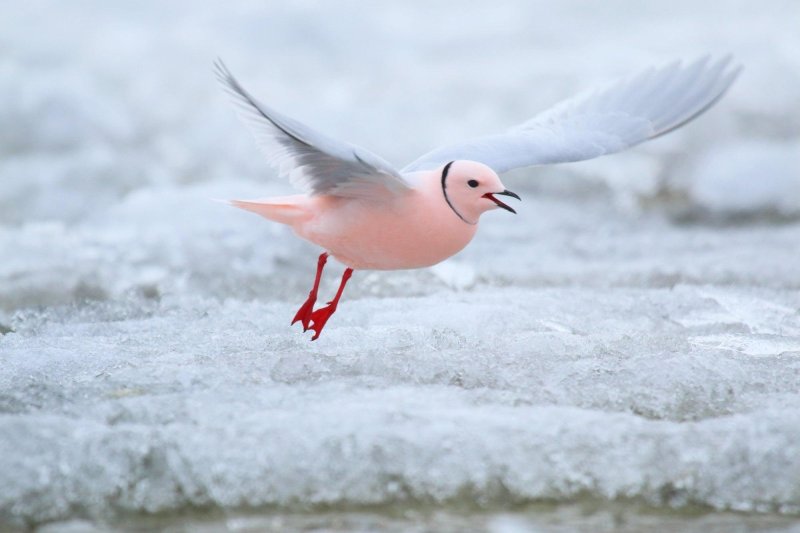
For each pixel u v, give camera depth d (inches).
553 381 349.1
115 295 519.5
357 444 295.6
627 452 301.1
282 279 550.6
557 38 1066.1
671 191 772.0
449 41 1075.9
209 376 349.1
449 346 386.6
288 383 346.3
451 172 350.6
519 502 291.0
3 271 542.3
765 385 353.4
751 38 984.9
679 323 450.6
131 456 292.4
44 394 335.6
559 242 639.1
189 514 285.3
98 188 774.5
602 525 281.1
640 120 419.2
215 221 627.8
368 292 524.7
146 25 1074.7
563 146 402.3
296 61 1030.4
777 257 590.6
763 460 300.2
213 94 928.9
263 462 292.0
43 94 885.2
